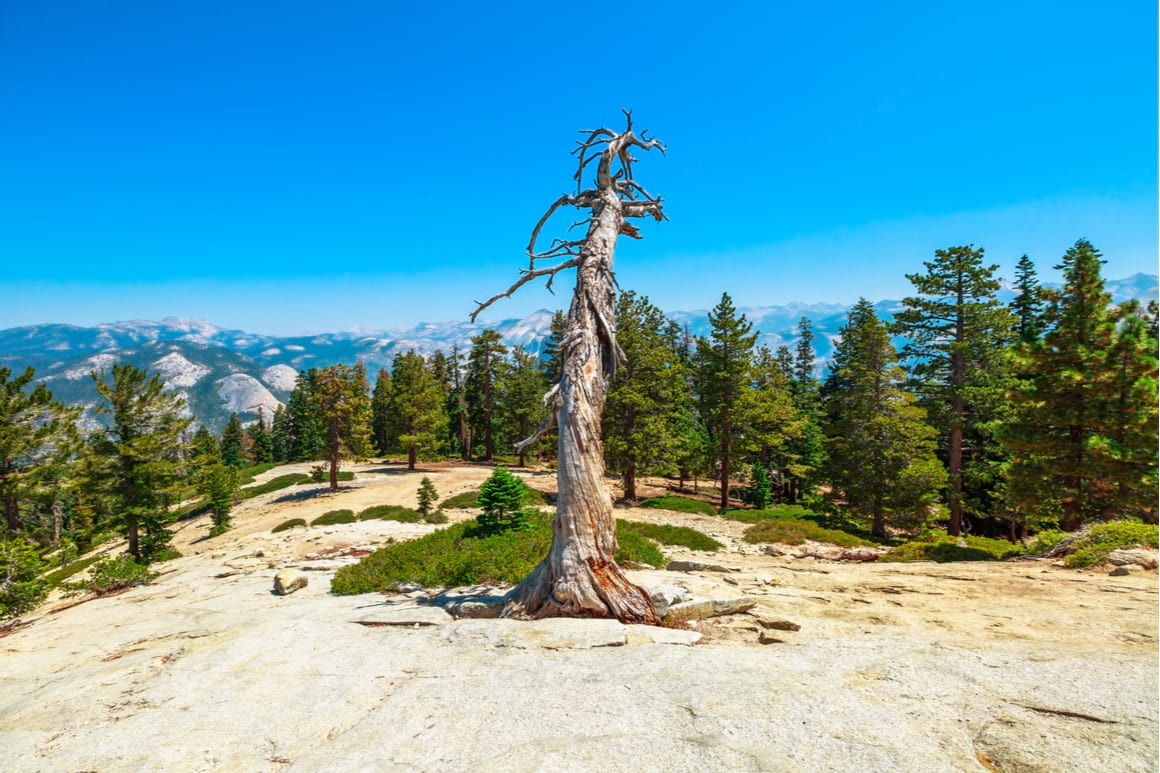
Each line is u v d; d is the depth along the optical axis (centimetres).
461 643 823
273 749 544
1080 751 405
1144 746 400
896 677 587
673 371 3650
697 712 523
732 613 946
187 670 787
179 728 598
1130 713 457
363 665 764
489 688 630
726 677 607
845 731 466
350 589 1333
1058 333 1800
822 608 968
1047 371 1834
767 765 421
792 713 506
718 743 461
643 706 546
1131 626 749
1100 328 1692
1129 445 1639
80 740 587
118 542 3850
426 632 909
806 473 4309
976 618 851
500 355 6456
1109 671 561
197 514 4578
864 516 3164
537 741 493
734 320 3866
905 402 3072
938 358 3262
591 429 959
